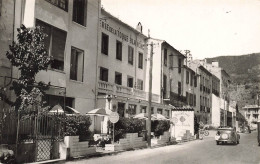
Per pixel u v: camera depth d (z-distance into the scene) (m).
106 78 28.33
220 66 76.38
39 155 13.05
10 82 14.73
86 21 22.89
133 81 34.38
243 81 75.00
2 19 15.64
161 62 38.59
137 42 35.59
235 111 83.75
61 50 19.39
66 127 15.14
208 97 66.88
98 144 19.97
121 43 31.41
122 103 28.19
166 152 19.69
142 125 24.17
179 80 46.78
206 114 64.31
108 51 28.53
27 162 12.30
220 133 27.97
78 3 22.28
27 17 16.78
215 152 20.53
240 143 30.52
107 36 28.44
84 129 16.08
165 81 40.34
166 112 40.34
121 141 19.69
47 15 17.95
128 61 33.16
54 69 18.55
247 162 15.68
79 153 15.28
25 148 12.33
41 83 14.64
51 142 13.73
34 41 14.30
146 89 37.78
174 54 44.47
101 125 24.12
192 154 18.75
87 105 22.78
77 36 21.69
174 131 34.97
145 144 23.47
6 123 11.87
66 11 19.84
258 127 27.89
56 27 18.78
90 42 23.42
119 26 30.84
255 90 74.56
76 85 21.47
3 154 11.00
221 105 72.75
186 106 49.06
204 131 47.22
